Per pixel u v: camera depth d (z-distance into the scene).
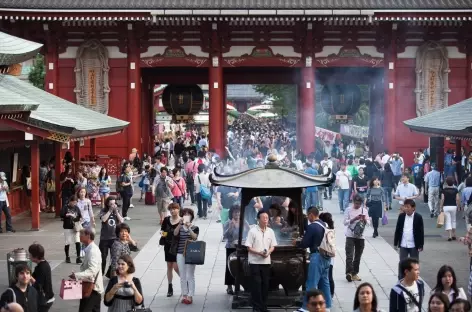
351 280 26.27
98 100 63.00
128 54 62.94
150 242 33.94
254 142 74.19
